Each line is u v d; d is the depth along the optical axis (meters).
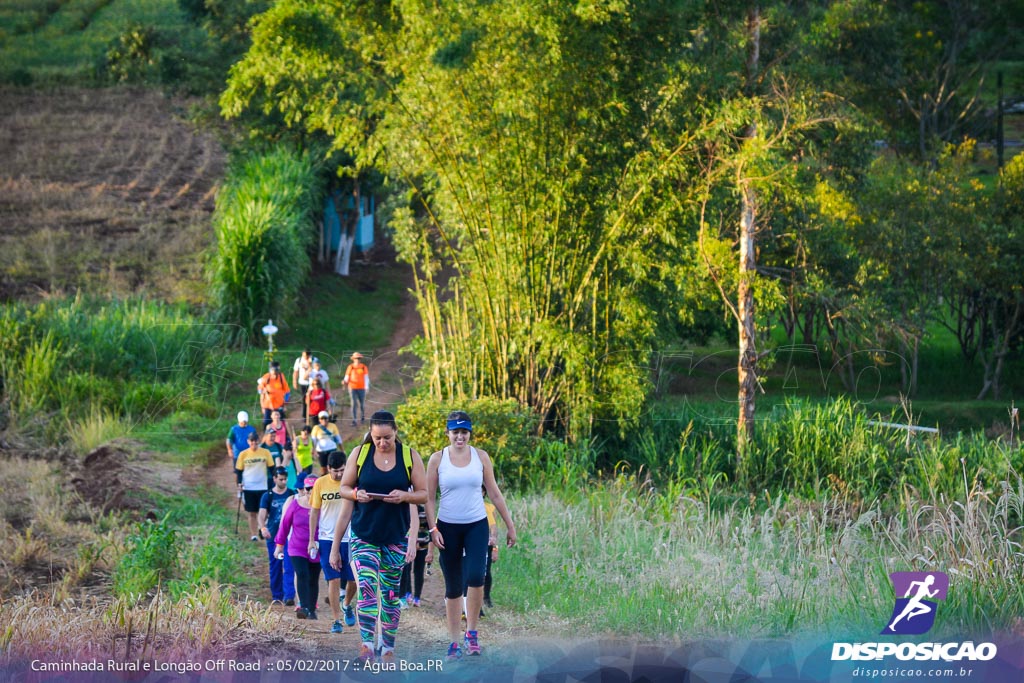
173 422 49.38
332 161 84.62
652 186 42.34
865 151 58.88
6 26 182.50
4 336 53.50
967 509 21.81
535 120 40.75
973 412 60.94
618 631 18.66
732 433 47.72
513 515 30.84
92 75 150.12
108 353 55.03
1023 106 122.69
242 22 88.75
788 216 53.81
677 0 39.06
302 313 75.06
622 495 33.91
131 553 26.06
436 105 40.56
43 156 108.44
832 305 57.66
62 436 46.09
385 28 40.41
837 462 43.38
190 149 116.75
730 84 42.56
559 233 42.69
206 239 83.19
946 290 69.12
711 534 28.86
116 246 79.38
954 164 68.50
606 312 43.81
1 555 26.31
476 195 42.38
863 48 66.38
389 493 15.91
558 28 37.81
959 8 100.38
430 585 26.19
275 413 34.38
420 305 45.22
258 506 31.12
